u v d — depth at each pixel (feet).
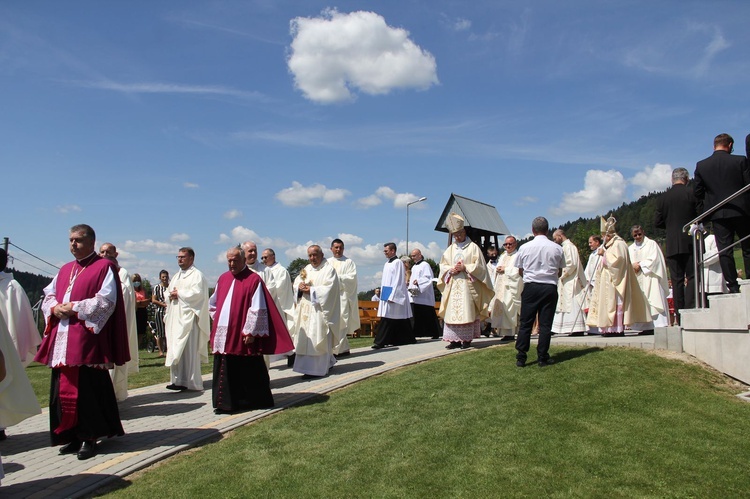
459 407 23.03
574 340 34.99
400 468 17.25
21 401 17.29
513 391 24.63
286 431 21.39
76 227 20.35
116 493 16.61
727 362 25.64
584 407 22.04
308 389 28.71
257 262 37.93
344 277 40.42
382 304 44.60
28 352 24.34
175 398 29.22
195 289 31.37
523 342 28.53
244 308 25.12
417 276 49.24
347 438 20.20
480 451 18.26
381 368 32.40
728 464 16.67
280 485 16.49
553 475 16.29
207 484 16.72
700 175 26.96
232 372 25.20
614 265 36.65
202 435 21.62
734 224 26.35
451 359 32.91
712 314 26.61
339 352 39.75
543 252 28.25
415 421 21.63
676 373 25.95
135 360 28.96
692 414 20.97
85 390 19.54
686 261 30.86
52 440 19.58
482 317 38.55
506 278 41.50
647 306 37.76
